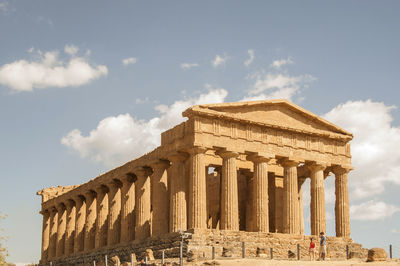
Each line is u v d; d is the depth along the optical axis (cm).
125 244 7506
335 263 4891
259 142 6862
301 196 8012
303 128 7162
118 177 8012
